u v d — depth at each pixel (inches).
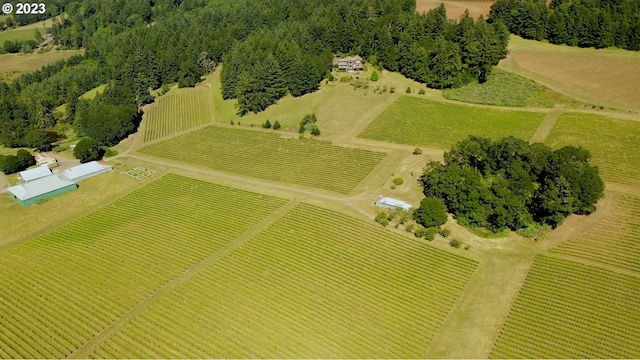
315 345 3715.6
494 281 4192.9
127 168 6619.1
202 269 4557.1
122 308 4190.5
